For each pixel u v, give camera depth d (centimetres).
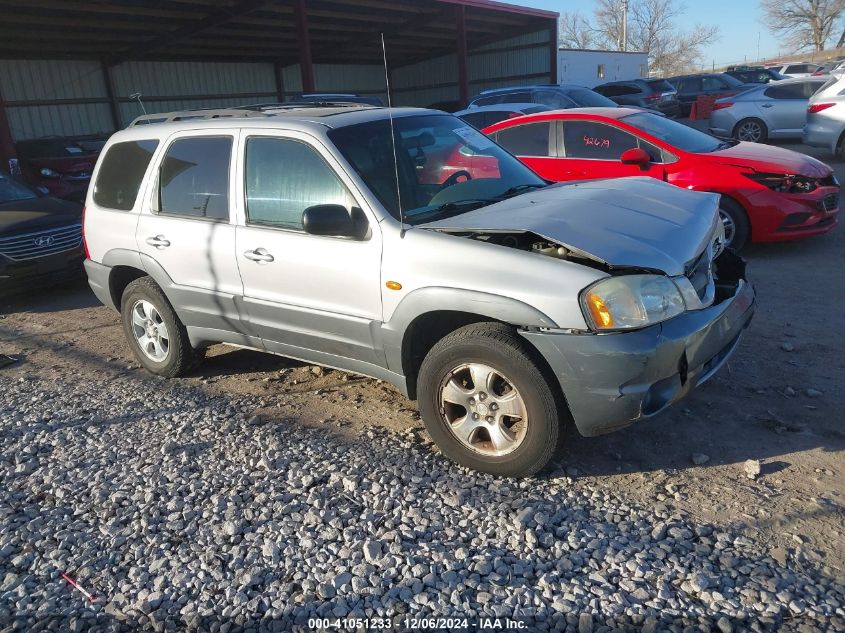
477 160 468
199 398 497
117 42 2045
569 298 327
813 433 388
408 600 281
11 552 330
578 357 325
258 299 446
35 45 1936
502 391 357
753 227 739
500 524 325
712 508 326
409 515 336
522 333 338
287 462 394
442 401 373
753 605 264
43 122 2072
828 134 1408
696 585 276
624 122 773
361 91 3039
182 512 351
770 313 585
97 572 312
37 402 509
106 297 559
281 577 300
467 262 352
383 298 383
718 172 736
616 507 332
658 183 464
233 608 284
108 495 373
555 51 2570
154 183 503
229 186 456
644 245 345
